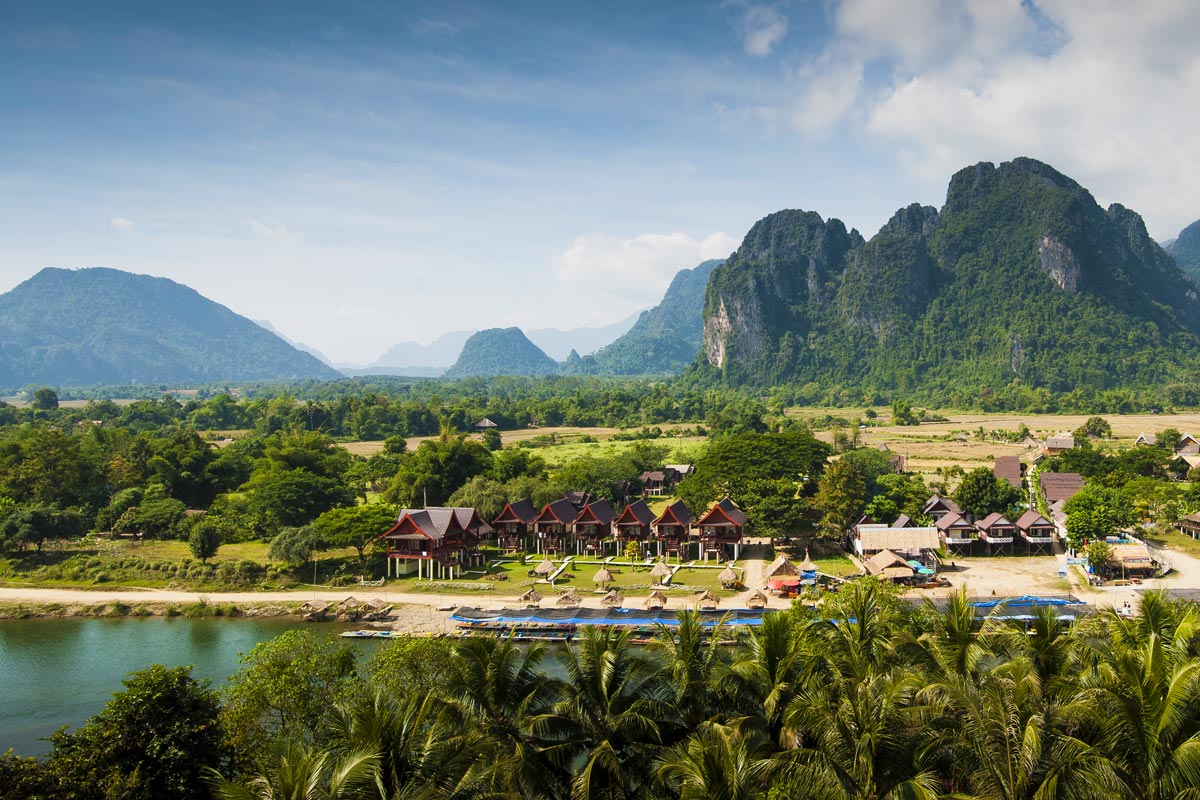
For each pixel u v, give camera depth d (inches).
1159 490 4982.8
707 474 5206.7
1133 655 1322.6
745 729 1416.1
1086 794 1133.1
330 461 6545.3
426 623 3228.3
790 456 5423.2
